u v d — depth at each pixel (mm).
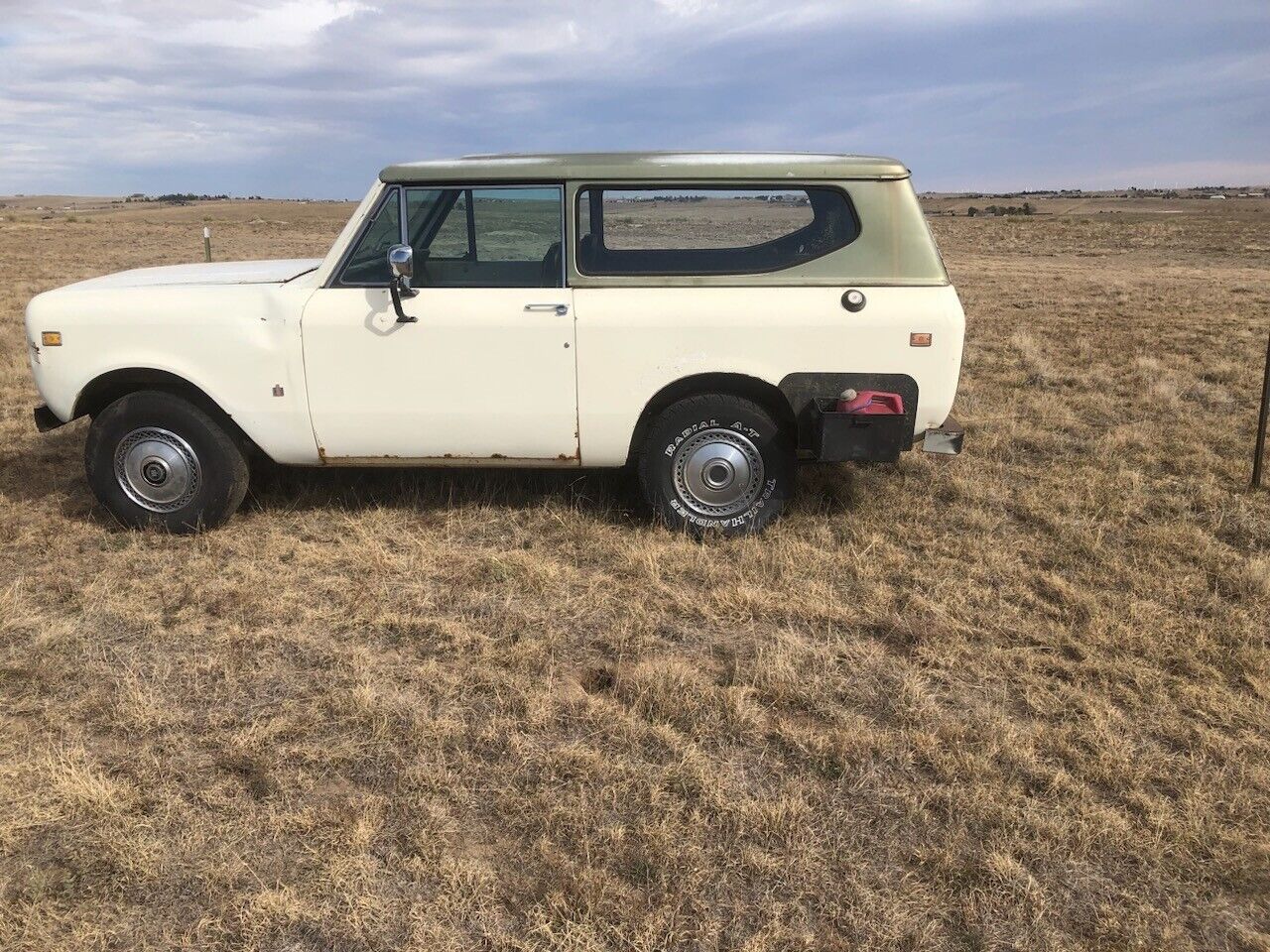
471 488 5332
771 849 2564
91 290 4594
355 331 4395
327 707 3227
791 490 4691
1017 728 3141
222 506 4723
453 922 2293
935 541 4750
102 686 3381
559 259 4426
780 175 4359
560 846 2561
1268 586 4121
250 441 4926
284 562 4488
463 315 4355
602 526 4848
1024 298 15961
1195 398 7988
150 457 4645
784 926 2295
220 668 3492
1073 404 7820
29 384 8430
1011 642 3744
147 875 2436
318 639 3738
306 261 5648
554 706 3240
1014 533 4918
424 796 2764
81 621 3871
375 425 4520
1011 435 6711
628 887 2418
